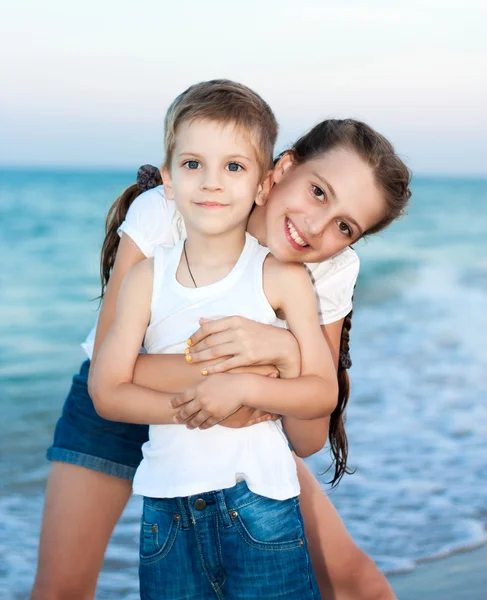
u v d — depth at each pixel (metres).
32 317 11.43
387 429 6.07
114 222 3.06
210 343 2.33
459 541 4.30
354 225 2.48
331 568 3.13
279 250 2.45
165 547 2.38
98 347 2.71
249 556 2.31
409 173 2.60
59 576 3.02
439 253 18.61
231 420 2.36
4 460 5.64
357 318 11.37
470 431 6.03
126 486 3.11
